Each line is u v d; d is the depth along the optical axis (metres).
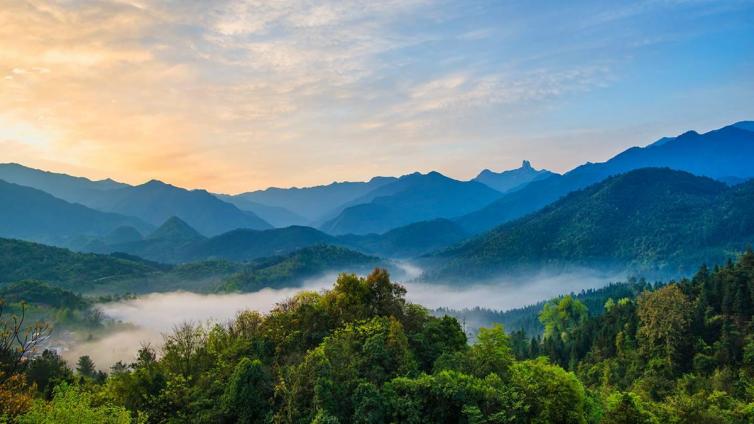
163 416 50.38
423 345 60.31
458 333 65.19
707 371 76.56
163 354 68.56
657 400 70.75
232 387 48.75
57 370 69.50
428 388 44.81
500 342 56.16
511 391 45.25
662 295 92.44
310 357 48.91
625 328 103.81
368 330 56.84
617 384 84.56
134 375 55.09
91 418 35.81
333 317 66.06
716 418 47.66
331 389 44.53
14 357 52.28
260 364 50.94
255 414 47.81
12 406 38.50
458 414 43.59
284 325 64.69
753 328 80.81
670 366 82.25
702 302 91.50
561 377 45.91
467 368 52.50
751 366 72.44
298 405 45.12
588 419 48.94
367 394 43.91
